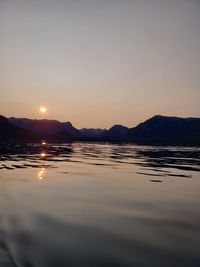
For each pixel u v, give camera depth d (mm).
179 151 92188
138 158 55781
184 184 23344
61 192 18719
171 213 13992
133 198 17391
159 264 8156
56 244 9406
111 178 26312
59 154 64062
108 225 11859
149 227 11711
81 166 37594
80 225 11711
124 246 9500
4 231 10406
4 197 16422
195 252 9086
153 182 24219
